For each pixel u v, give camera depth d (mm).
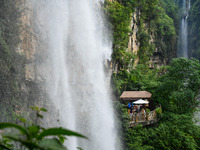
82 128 15492
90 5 19312
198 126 19531
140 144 16656
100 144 16547
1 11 10266
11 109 10141
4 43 9773
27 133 1186
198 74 21781
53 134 1249
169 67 23203
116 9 22609
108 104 18812
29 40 11922
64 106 14109
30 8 12211
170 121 20078
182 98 20828
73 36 16578
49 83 13172
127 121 17297
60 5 15180
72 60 16031
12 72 10531
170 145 17844
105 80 21188
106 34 21422
